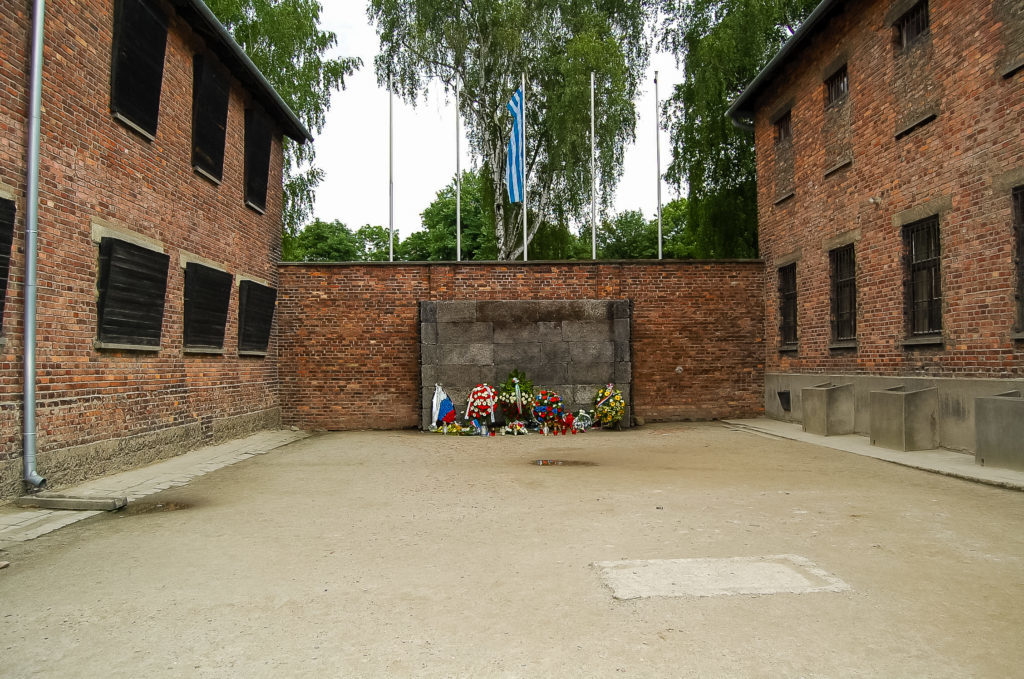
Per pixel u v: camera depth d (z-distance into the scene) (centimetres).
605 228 2850
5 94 727
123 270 920
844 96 1357
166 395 1068
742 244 2422
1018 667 313
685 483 798
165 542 561
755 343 1672
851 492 731
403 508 678
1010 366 923
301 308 1611
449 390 1549
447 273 1620
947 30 1046
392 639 353
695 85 2267
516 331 1562
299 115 2528
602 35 2691
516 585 435
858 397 1259
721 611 385
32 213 750
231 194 1339
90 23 871
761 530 566
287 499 738
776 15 2181
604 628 363
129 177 964
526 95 2716
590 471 905
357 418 1603
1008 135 926
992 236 954
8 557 522
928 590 416
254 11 2489
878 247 1229
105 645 351
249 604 409
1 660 334
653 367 1645
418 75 2658
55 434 797
